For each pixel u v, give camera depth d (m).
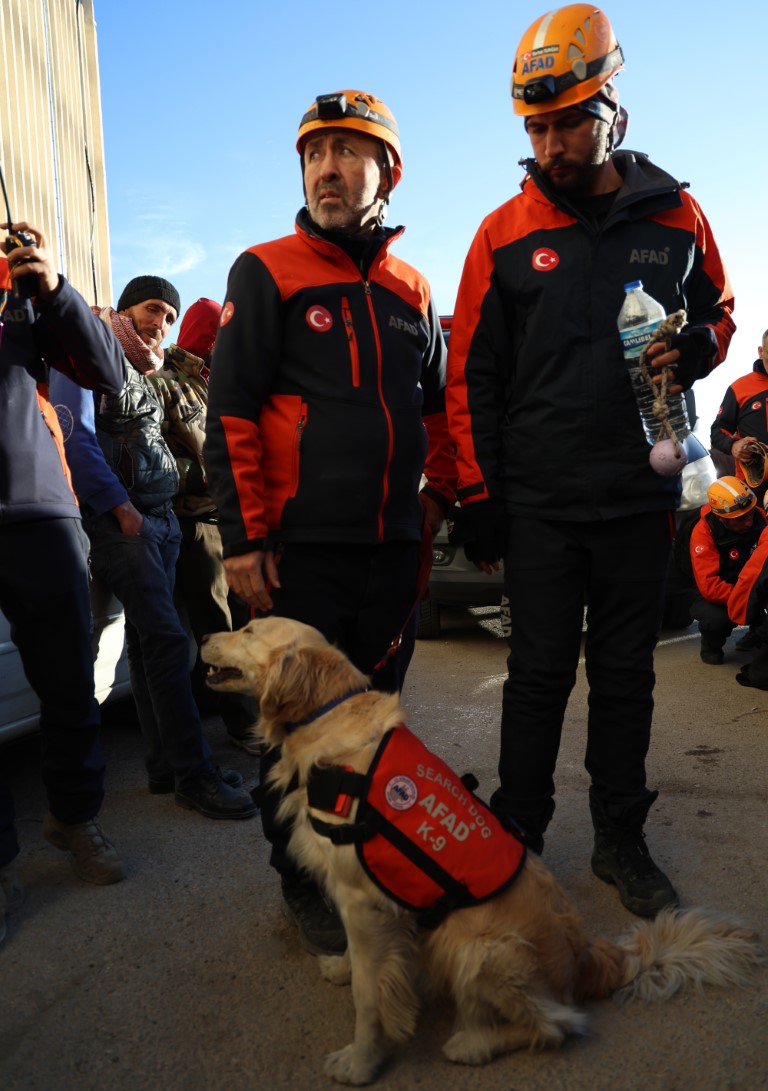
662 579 2.69
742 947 2.19
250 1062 2.00
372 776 1.97
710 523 5.52
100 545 3.27
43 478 2.62
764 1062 1.94
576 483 2.58
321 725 2.09
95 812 2.89
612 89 2.43
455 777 2.10
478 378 2.68
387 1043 2.07
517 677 2.72
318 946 2.38
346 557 2.42
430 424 2.92
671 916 2.29
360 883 1.95
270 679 2.11
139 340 3.56
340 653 2.21
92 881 2.84
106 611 3.69
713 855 2.95
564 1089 1.90
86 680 2.78
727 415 6.11
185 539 3.76
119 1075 1.96
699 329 2.53
